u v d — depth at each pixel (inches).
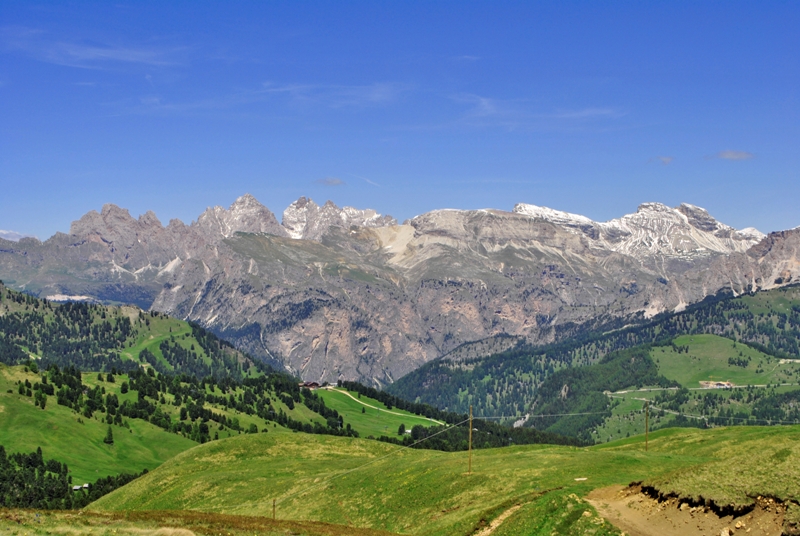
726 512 3302.2
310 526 4810.5
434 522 4827.8
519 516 4133.9
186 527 4301.2
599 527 3607.3
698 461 5206.7
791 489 3169.3
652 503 3690.9
